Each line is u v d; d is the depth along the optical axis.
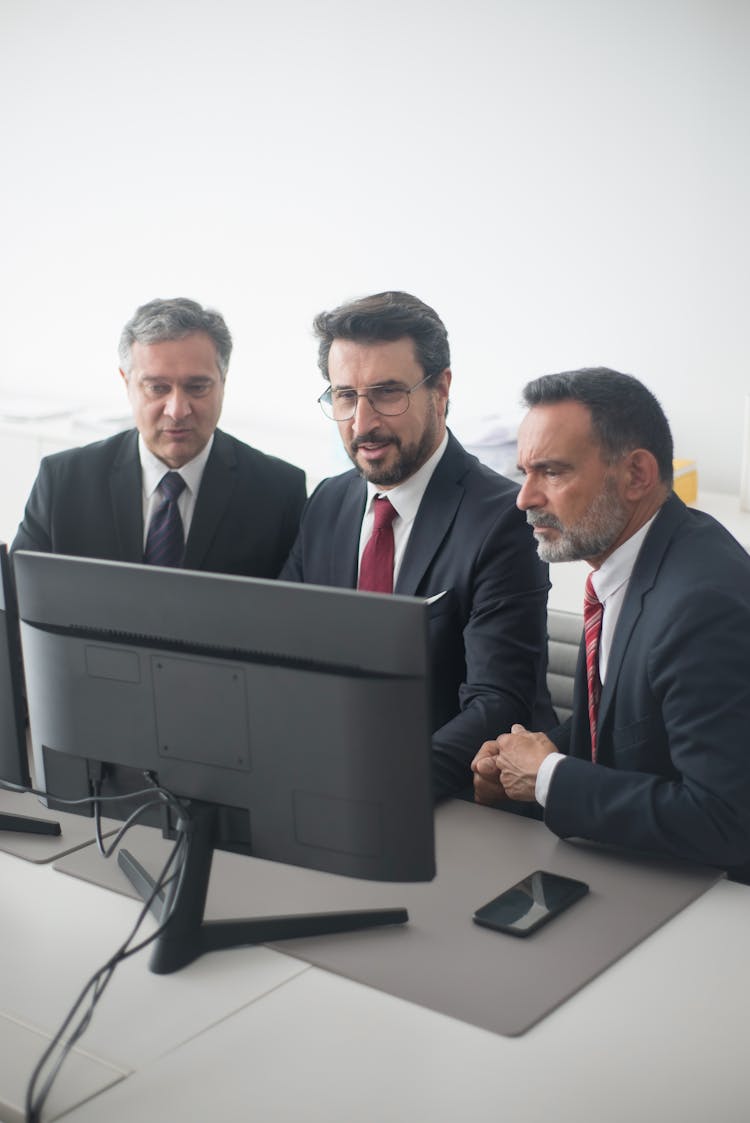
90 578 1.73
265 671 1.62
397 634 1.53
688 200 3.62
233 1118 1.37
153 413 2.78
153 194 4.71
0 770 1.99
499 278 4.03
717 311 3.64
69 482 2.92
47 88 4.88
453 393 4.21
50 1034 1.53
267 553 2.92
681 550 2.03
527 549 2.45
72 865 1.95
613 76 3.67
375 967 1.66
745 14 3.42
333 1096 1.40
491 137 3.94
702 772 1.85
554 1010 1.56
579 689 2.25
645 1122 1.35
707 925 1.76
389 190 4.18
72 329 5.05
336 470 4.01
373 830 1.61
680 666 1.91
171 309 2.76
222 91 4.46
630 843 1.90
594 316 3.87
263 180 4.45
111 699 1.75
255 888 1.88
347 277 4.35
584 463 2.05
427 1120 1.36
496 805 2.28
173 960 1.66
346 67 4.18
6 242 5.14
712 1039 1.50
